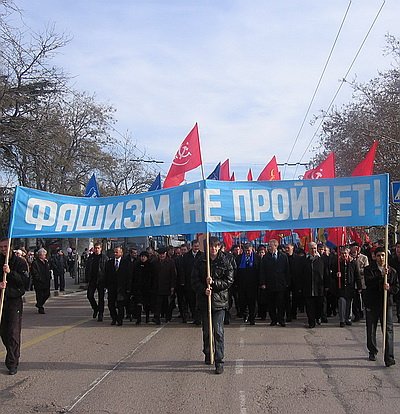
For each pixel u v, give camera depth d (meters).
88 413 6.25
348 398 6.75
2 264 8.12
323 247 13.48
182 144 12.38
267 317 15.15
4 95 19.94
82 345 10.63
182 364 8.76
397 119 23.67
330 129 26.39
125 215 9.23
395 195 14.12
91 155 32.66
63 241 38.75
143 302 14.11
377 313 8.88
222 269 8.36
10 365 8.16
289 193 9.42
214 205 9.12
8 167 22.61
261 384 7.46
